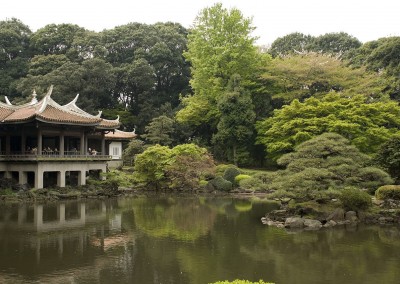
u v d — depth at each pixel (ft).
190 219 98.94
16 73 270.46
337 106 160.56
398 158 111.75
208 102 217.15
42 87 233.76
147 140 241.14
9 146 148.15
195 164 161.99
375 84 194.18
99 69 243.40
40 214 103.86
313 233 82.89
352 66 218.59
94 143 190.80
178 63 290.76
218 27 216.95
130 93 280.72
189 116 216.13
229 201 136.15
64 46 288.51
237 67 214.07
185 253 66.08
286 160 102.58
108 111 256.73
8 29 276.82
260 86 212.02
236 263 60.49
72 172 159.63
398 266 59.36
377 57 213.05
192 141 224.33
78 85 239.09
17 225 88.99
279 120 177.37
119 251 67.21
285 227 89.25
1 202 125.80
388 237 79.36
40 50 284.61
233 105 194.49
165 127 212.43
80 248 69.00
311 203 95.61
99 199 138.72
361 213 95.66
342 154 99.91
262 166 211.82
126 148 221.25
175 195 153.89
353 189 96.07
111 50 290.76
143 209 115.34
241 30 215.51
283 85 206.90
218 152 211.00
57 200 132.77
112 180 152.87
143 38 286.87
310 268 58.18
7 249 68.03
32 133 146.00
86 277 53.52
